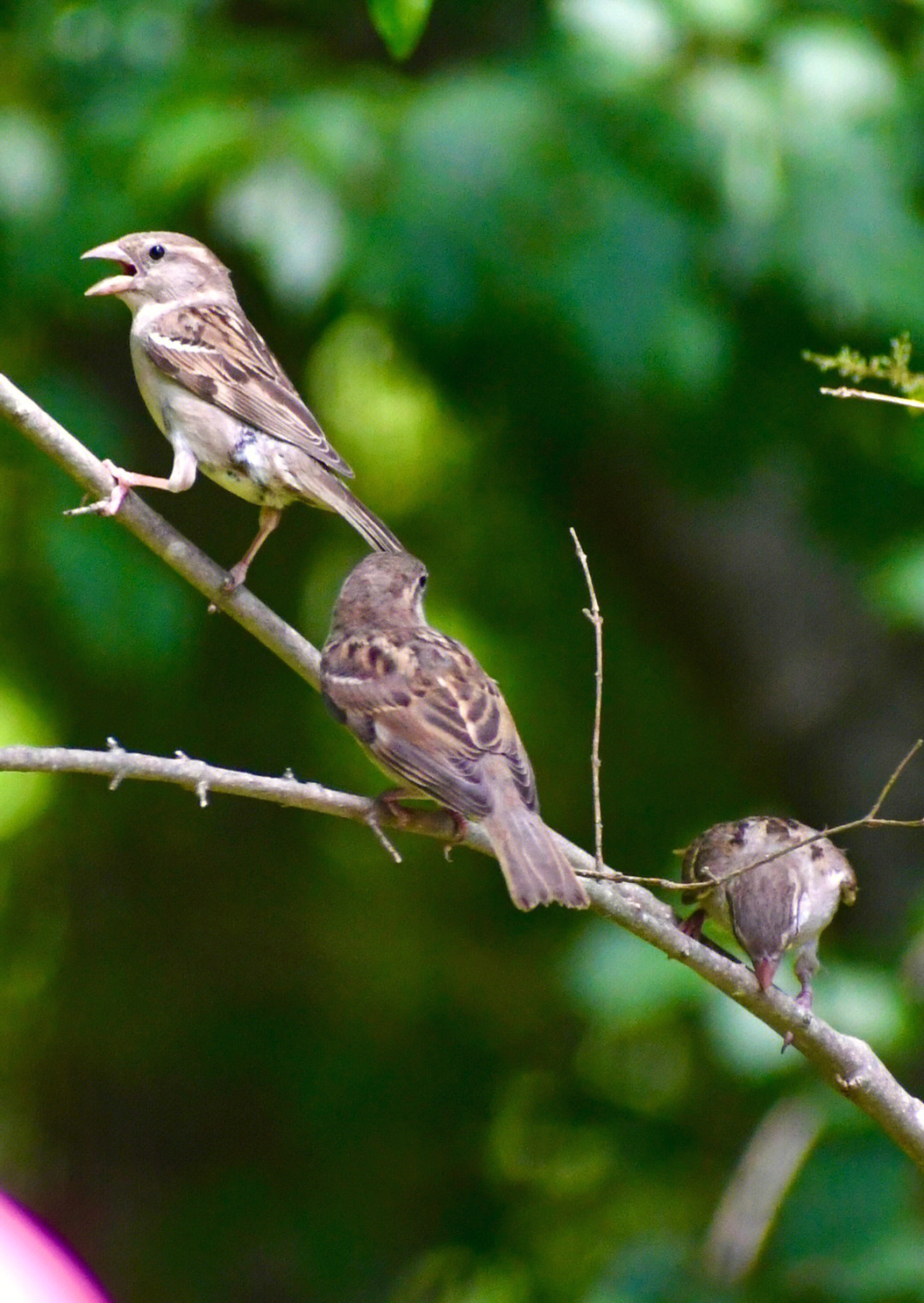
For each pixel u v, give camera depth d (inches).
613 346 460.8
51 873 639.1
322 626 633.6
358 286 460.4
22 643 589.3
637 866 628.4
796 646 583.2
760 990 281.0
